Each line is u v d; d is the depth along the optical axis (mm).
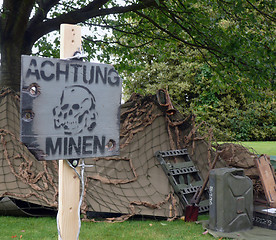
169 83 22281
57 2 9867
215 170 4707
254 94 10797
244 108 21844
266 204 5273
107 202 5184
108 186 5492
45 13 9344
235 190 4598
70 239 2572
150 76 23656
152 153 6090
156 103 6617
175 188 5555
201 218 5324
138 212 5098
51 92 2396
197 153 6414
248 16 9484
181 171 5852
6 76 8367
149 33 11711
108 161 5855
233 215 4570
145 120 6402
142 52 13531
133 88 23391
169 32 10148
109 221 4973
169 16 9859
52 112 2400
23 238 4094
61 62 2436
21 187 5207
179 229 4664
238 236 4352
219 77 10516
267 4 9055
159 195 5473
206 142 6621
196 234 4441
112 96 2664
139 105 6688
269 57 9469
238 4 8797
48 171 5594
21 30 8352
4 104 6117
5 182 5242
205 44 10539
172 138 6402
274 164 7383
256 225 4926
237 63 9727
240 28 9773
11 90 6293
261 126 21766
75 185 2602
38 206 5320
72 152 2484
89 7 9289
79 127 2514
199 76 22156
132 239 4156
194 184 5816
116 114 2686
